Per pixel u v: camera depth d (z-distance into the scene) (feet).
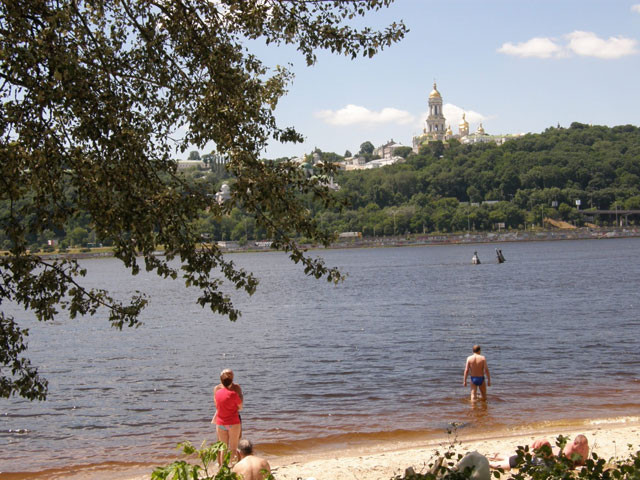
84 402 81.82
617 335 123.13
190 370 103.91
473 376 73.77
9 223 29.35
